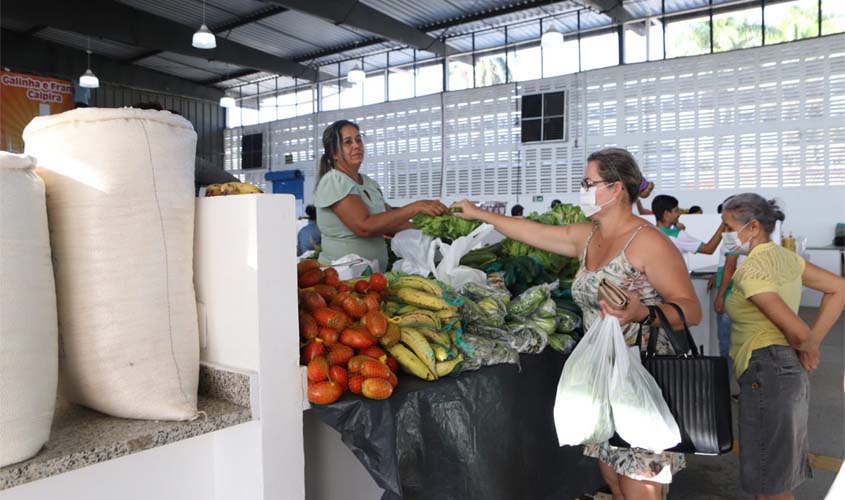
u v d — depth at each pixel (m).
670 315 1.81
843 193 8.39
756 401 2.29
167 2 10.73
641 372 1.74
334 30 12.12
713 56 9.24
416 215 2.70
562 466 2.30
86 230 1.25
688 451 1.78
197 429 1.32
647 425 1.69
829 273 2.32
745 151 9.06
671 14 9.82
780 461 2.26
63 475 1.22
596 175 2.01
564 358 2.33
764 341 2.29
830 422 4.00
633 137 9.99
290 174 15.00
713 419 1.76
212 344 1.52
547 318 2.20
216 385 1.48
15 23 11.77
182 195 1.37
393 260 3.15
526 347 2.08
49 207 1.27
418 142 12.51
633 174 2.00
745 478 2.34
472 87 11.96
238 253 1.44
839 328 7.02
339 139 2.72
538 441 2.15
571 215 3.06
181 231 1.37
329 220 2.78
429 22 11.20
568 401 1.78
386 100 13.36
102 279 1.25
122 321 1.26
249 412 1.41
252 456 1.44
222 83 16.05
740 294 2.38
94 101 15.35
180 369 1.34
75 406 1.41
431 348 1.77
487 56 11.76
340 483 1.92
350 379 1.60
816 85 8.50
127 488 1.34
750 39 9.19
